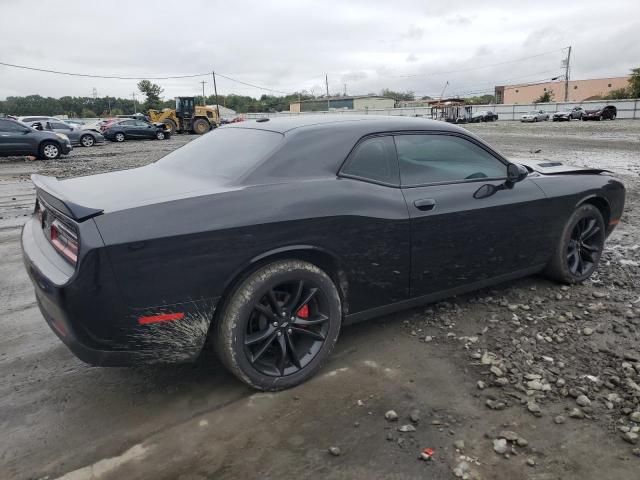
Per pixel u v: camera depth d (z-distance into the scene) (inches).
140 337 102.7
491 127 1627.7
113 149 949.8
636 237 244.5
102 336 100.0
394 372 126.0
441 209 138.2
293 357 120.3
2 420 110.3
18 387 123.0
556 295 170.2
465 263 147.3
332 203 120.0
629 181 406.9
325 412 110.7
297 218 114.5
